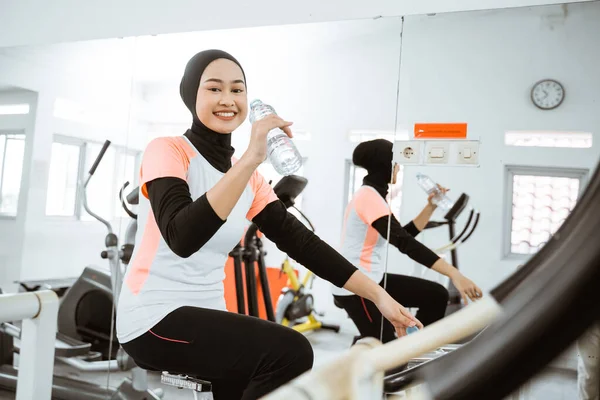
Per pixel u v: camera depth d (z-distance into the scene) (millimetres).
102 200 2641
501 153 1927
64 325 2709
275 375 1314
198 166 1641
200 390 1409
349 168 2131
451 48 2016
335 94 2178
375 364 188
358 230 2100
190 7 2494
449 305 1952
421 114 2047
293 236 1604
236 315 1395
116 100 2611
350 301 2096
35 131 2828
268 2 2350
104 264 2641
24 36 2875
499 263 1886
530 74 1899
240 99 1784
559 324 142
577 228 150
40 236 2807
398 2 2143
